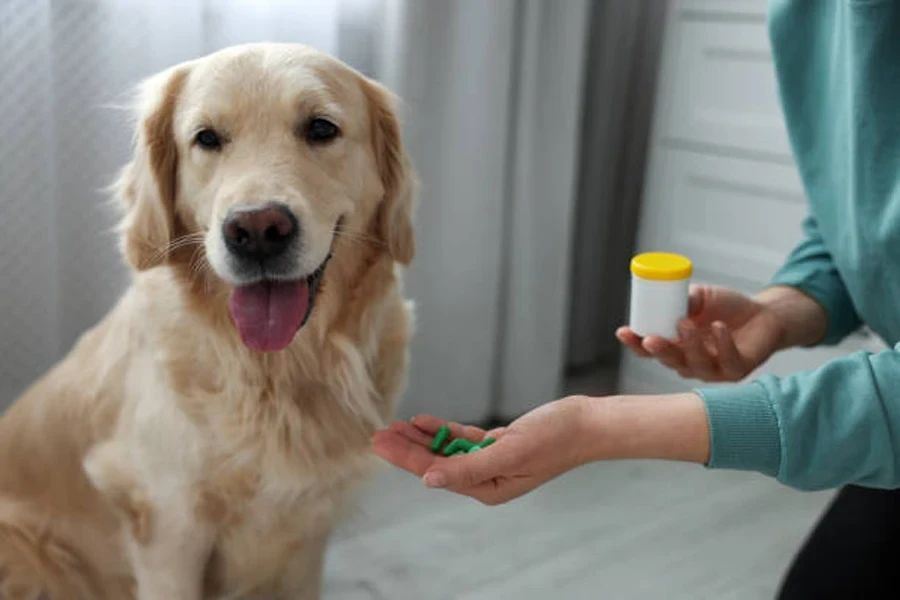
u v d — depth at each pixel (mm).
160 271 1321
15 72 1732
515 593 1815
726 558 1962
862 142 1144
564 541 2002
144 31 1803
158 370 1268
